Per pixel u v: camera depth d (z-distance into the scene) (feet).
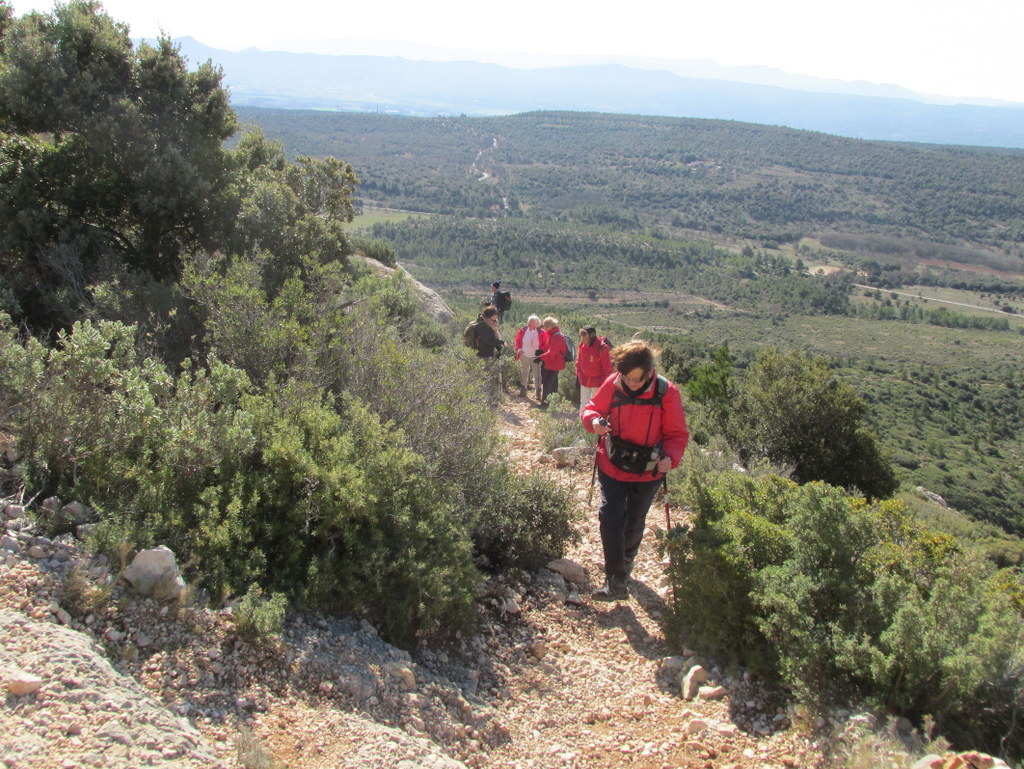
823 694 9.50
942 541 11.51
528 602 13.23
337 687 8.33
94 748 5.82
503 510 14.40
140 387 10.47
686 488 14.15
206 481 10.44
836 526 10.90
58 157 20.12
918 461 182.19
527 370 36.81
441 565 11.00
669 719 10.08
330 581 9.80
